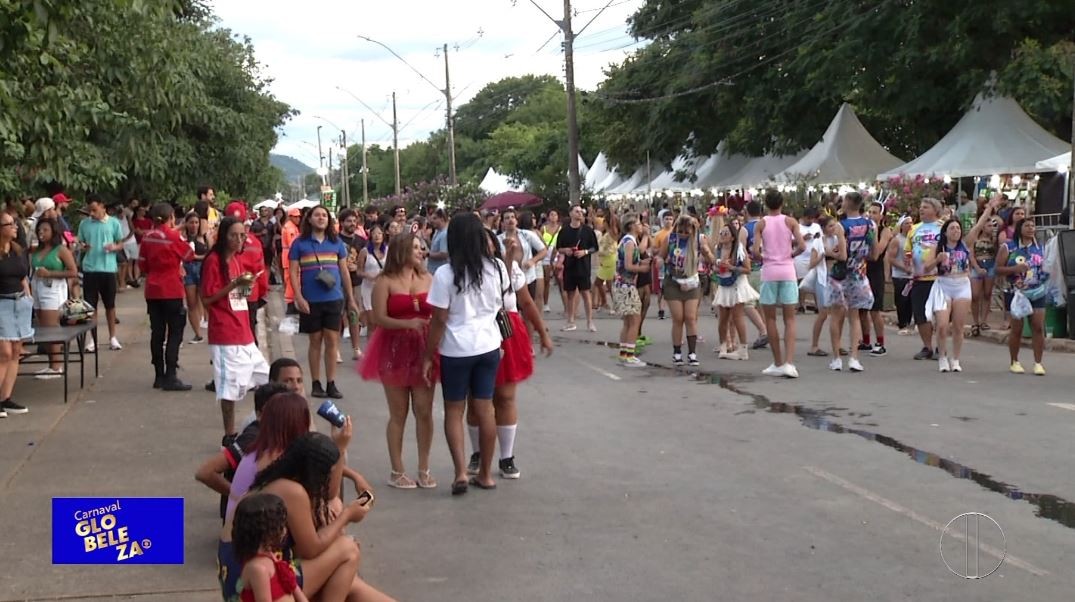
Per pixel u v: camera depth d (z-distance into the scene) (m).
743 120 39.53
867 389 12.09
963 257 13.21
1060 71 27.61
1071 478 8.16
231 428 9.06
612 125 47.38
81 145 14.07
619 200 48.12
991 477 8.22
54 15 8.86
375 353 8.11
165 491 7.74
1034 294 12.79
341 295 11.79
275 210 25.88
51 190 19.36
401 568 6.42
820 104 35.75
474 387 8.01
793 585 6.04
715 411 10.96
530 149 76.88
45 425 9.97
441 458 9.19
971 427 9.96
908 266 14.98
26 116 10.40
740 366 14.03
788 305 12.95
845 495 7.80
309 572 5.04
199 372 13.15
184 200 29.00
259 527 4.55
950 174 25.20
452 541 6.92
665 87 41.94
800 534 6.94
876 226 14.73
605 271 20.80
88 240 14.62
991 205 16.84
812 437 9.67
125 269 24.70
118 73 12.10
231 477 5.96
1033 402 11.16
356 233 15.86
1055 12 28.14
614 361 14.64
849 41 31.73
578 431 10.14
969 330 17.27
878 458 8.85
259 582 4.48
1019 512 7.32
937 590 5.92
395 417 8.15
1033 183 25.58
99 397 11.41
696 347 15.70
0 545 6.61
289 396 5.40
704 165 41.78
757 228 13.04
